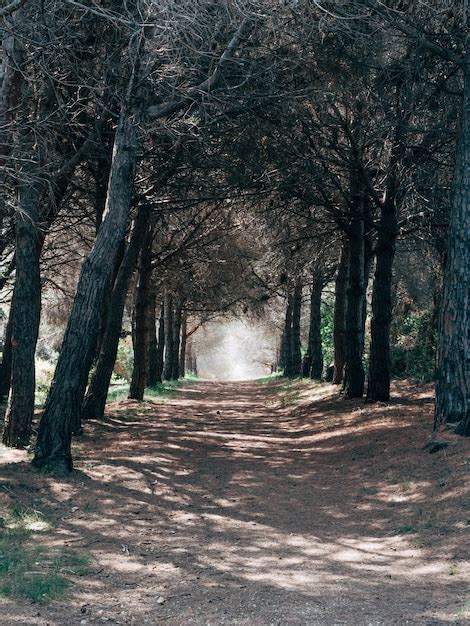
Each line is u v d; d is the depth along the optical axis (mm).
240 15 9562
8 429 11781
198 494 9359
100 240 10242
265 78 11500
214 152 14156
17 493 8305
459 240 10461
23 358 11797
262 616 4723
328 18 10227
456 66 12570
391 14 11141
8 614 4574
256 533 7324
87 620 4586
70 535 6973
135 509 8258
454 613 4590
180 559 6234
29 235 11648
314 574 5773
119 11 10812
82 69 11250
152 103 11859
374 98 13133
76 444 13250
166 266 25250
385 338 17734
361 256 19656
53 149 11461
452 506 7352
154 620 4648
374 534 7211
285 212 18062
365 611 4793
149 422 18531
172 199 15977
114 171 10414
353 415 16641
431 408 15648
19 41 9891
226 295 28453
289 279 27047
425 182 15188
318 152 15109
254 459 12539
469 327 10414
